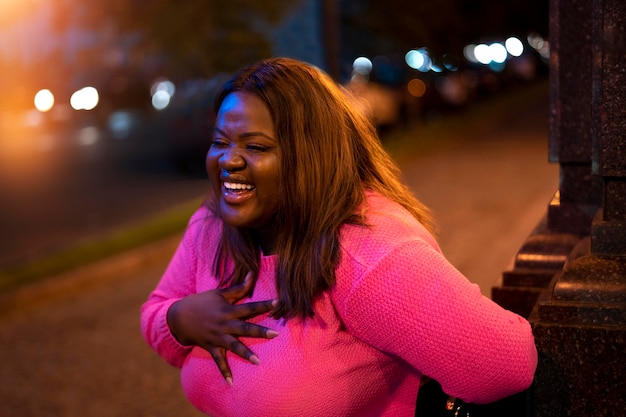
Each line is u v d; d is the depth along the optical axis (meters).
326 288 1.61
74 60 12.51
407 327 1.52
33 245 9.33
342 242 1.59
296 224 1.63
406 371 1.71
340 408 1.63
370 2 17.67
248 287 1.76
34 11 11.16
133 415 4.45
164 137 17.42
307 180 1.61
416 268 1.53
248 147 1.64
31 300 6.92
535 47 37.38
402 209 1.70
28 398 4.79
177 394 4.70
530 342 1.57
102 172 14.80
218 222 1.95
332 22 11.37
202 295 1.79
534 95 27.27
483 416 1.88
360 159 1.75
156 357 5.33
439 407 1.82
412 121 18.88
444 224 8.50
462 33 25.11
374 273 1.54
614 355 1.64
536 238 2.48
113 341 5.73
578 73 2.37
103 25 10.26
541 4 31.14
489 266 6.72
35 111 20.45
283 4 10.09
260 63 1.70
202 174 13.91
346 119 1.73
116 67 12.04
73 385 4.95
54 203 12.10
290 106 1.62
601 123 1.72
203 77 10.34
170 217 10.16
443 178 11.67
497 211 9.02
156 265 8.03
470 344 1.50
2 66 19.02
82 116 20.30
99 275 7.57
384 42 18.02
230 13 9.56
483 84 28.61
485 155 13.91
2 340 5.96
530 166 12.22
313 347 1.63
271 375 1.64
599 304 1.69
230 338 1.69
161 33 9.62
